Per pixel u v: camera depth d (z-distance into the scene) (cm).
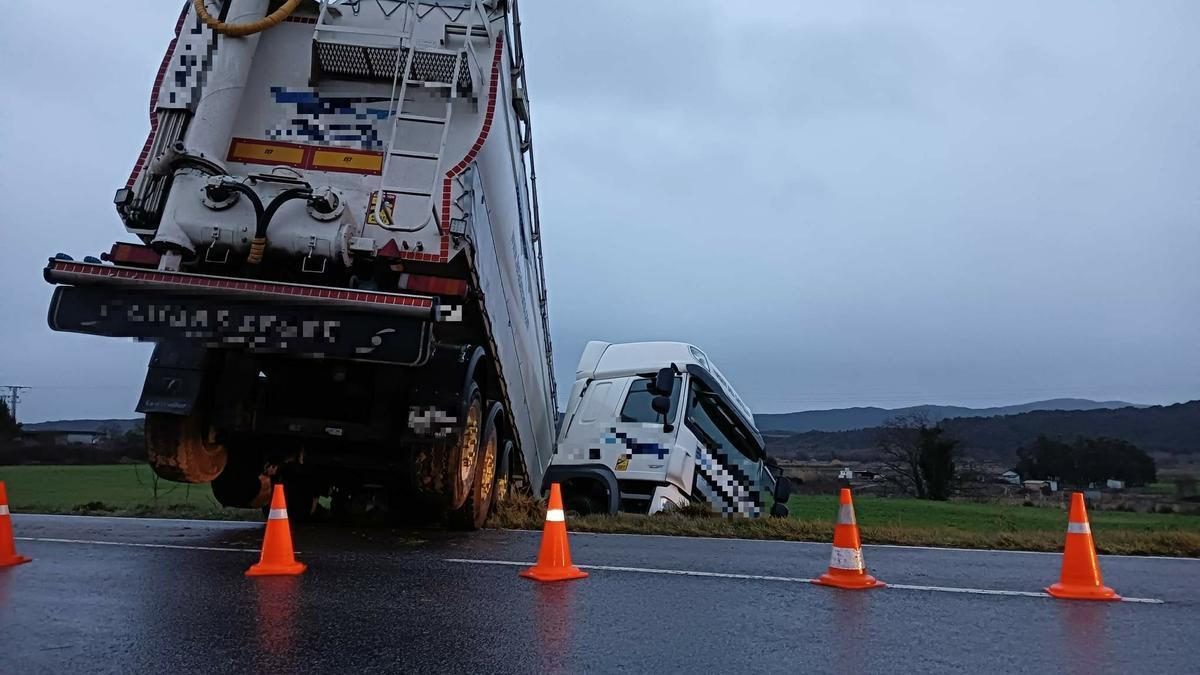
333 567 600
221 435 735
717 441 1155
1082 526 555
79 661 362
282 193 643
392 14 724
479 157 711
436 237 668
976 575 623
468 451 797
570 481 1171
